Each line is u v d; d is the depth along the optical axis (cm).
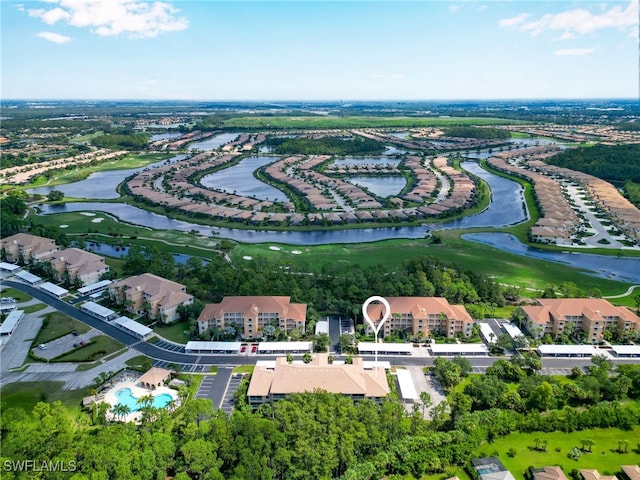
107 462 12319
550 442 14538
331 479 12769
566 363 19188
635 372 17200
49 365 18750
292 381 16275
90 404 16188
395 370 18600
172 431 14625
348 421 14138
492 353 19825
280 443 13438
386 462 13275
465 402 15500
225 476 12838
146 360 19150
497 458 13550
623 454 13950
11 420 14000
